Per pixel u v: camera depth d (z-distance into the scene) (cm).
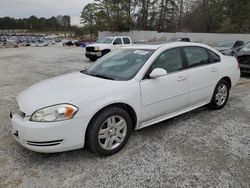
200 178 284
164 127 424
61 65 1286
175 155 333
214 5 4006
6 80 873
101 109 320
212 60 484
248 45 959
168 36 3356
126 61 402
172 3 4862
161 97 384
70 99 303
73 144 303
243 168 302
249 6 3553
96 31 4853
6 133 406
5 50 2733
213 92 488
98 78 373
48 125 288
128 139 364
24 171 300
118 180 282
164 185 273
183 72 418
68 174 294
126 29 4122
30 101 316
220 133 400
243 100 585
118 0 4206
